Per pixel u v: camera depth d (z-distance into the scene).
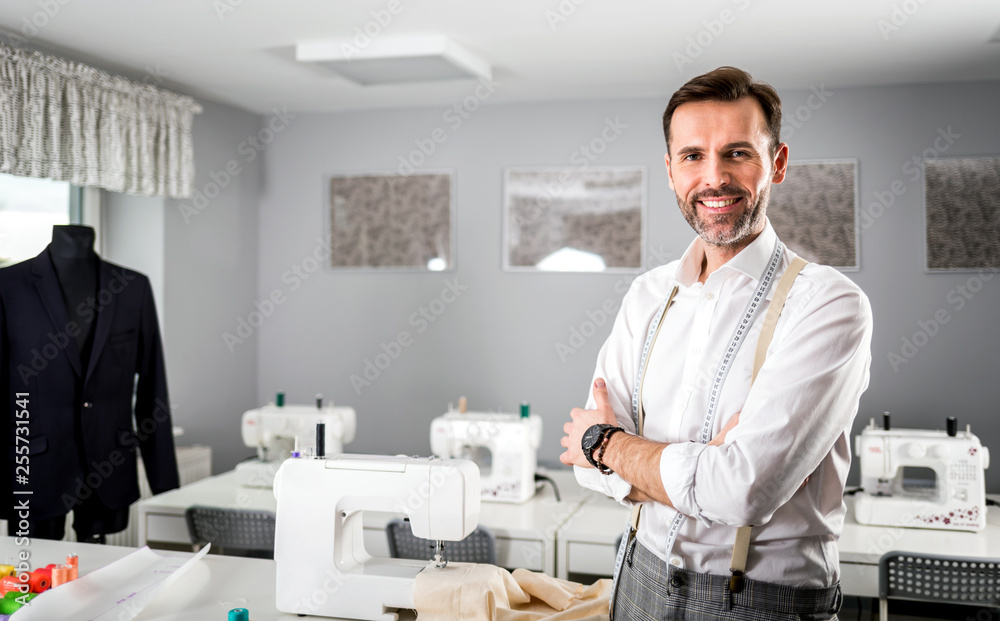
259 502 2.70
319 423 1.52
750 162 1.13
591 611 1.47
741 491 1.04
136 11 2.61
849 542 2.31
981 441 3.42
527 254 3.88
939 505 2.45
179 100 3.43
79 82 2.96
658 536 1.20
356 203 4.08
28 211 3.21
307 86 3.59
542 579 1.60
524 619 1.44
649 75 3.37
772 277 1.17
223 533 2.46
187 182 3.50
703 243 1.26
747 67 3.22
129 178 3.21
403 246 4.03
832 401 1.07
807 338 1.09
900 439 2.50
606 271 3.79
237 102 3.91
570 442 1.29
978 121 3.41
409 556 2.43
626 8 2.55
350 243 4.09
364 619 1.45
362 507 1.49
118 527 2.68
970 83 3.41
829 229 3.55
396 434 4.05
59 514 2.44
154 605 1.50
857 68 3.23
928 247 3.46
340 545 1.49
